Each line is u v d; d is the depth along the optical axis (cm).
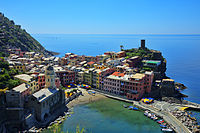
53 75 13225
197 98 17412
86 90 17425
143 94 15900
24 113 10900
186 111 13538
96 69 18625
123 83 15775
